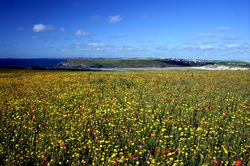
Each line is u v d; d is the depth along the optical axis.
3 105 14.60
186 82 26.64
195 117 13.39
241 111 14.22
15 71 52.38
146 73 39.44
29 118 12.55
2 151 8.51
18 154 8.22
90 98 17.22
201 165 8.38
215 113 14.18
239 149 9.45
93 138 10.34
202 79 29.47
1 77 32.69
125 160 8.45
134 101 16.48
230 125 11.77
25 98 16.88
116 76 32.75
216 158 8.77
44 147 9.05
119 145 9.41
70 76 33.06
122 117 12.67
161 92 19.59
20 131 10.46
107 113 13.59
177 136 10.41
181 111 14.27
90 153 8.89
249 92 21.12
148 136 10.65
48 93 19.47
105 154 8.98
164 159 8.38
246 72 40.91
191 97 18.20
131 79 28.45
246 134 11.03
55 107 14.38
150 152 9.05
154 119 12.96
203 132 10.92
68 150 9.02
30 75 36.03
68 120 12.04
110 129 11.12
